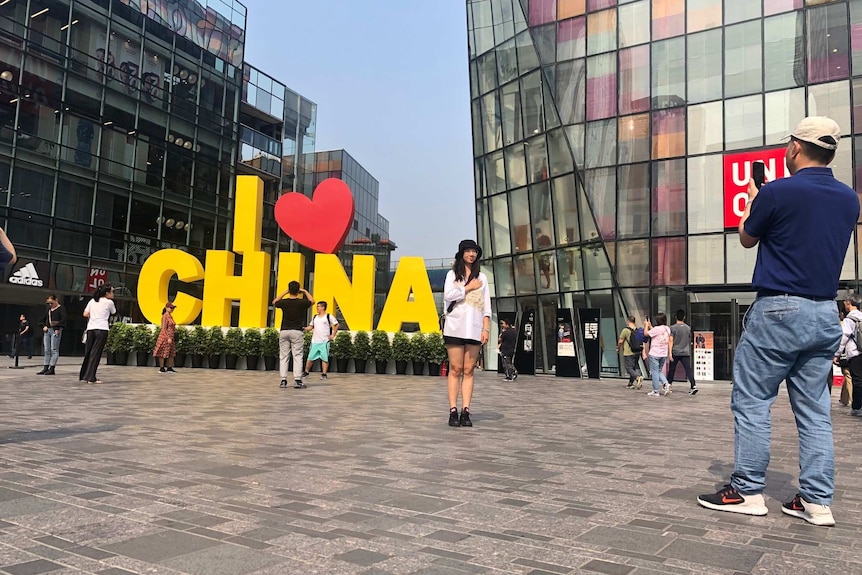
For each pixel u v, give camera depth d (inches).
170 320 658.8
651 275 828.0
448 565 95.8
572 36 919.7
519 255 1000.9
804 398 130.2
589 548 105.4
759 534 115.8
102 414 281.6
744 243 140.5
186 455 184.2
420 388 496.1
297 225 743.7
